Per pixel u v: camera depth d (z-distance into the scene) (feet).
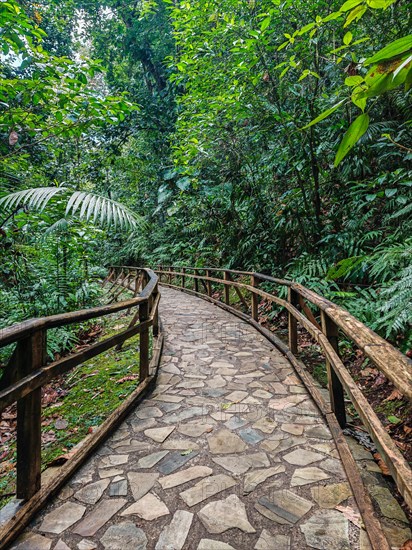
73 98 12.41
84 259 20.30
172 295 30.58
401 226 12.38
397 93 13.04
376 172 15.28
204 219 28.78
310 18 13.55
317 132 15.21
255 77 14.33
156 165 37.14
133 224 10.78
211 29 16.56
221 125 18.03
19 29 10.64
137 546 4.38
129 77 43.96
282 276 18.97
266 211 20.49
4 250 15.03
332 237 14.49
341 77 14.61
